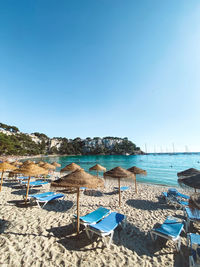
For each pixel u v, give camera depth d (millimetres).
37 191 8289
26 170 5398
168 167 28125
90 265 2680
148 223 4602
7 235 3520
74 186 3244
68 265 2656
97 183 3693
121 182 12695
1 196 6898
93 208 5770
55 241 3361
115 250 3148
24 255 2852
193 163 36906
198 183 3387
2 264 2586
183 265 2807
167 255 3076
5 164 7488
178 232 3268
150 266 2738
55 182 3541
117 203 6559
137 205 6363
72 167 8844
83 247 3205
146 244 3455
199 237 3096
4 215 4711
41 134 118250
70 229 3951
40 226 4043
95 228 3309
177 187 11297
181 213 5523
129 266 2709
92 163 37000
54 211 5277
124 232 3967
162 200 7211
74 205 6012
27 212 5055
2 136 47438
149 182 14141
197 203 2600
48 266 2609
